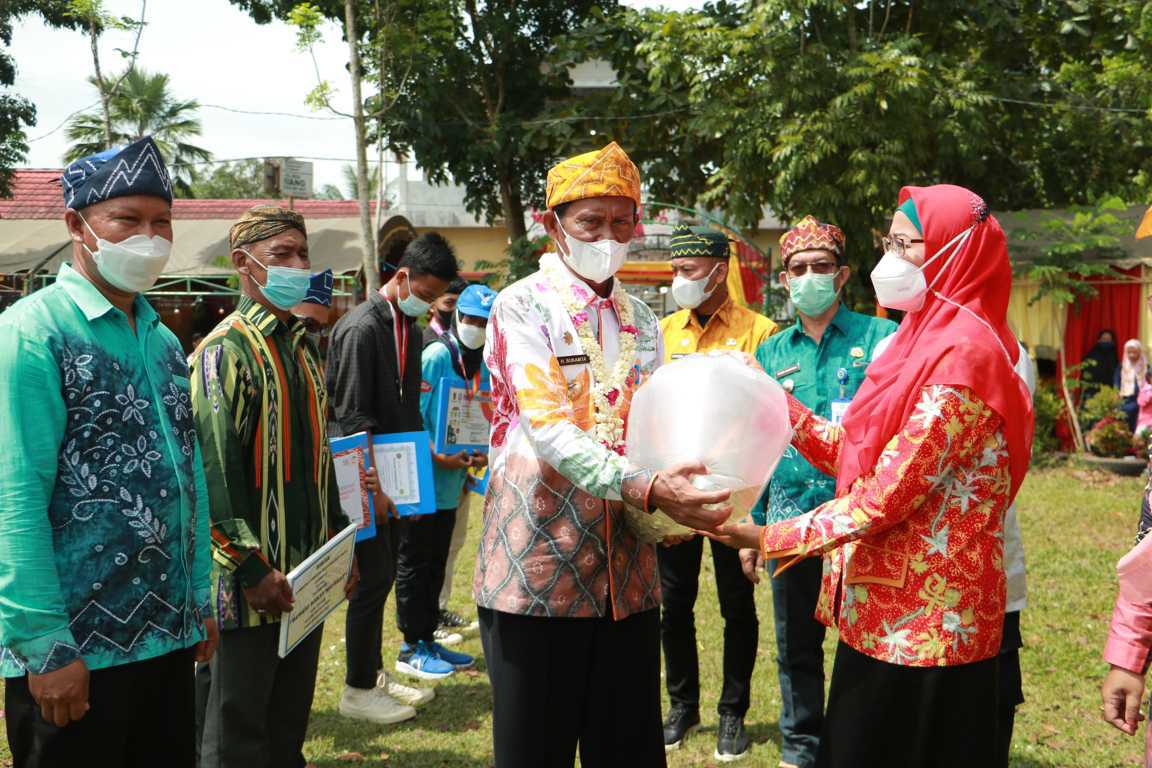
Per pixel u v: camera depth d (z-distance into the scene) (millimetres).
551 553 2326
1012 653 2914
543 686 2363
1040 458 11750
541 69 15594
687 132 13539
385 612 5867
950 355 2086
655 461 2102
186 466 2271
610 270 2385
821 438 2590
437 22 12844
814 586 3480
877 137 11156
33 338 1988
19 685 2018
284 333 2912
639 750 2471
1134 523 8062
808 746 3512
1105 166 13844
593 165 2334
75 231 2164
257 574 2613
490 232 21922
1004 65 13781
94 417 2062
